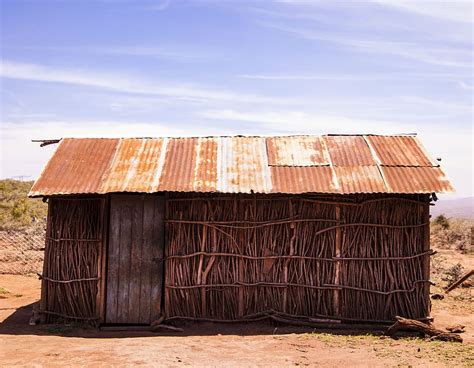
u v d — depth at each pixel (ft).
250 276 34.47
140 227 35.04
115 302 34.58
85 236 34.58
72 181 34.06
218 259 34.65
